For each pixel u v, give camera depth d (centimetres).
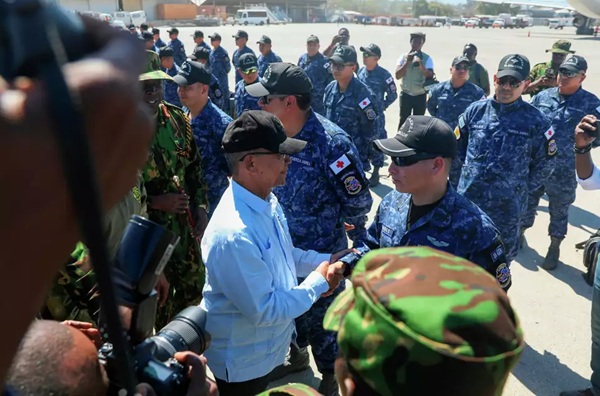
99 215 40
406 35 3575
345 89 582
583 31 3834
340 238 291
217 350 203
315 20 6900
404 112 857
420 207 222
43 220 38
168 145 296
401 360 74
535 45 2770
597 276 249
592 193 640
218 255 187
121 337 63
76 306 170
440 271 81
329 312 95
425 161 206
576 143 297
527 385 314
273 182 199
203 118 373
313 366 330
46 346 83
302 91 260
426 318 74
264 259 194
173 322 135
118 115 41
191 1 4997
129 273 100
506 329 75
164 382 100
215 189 384
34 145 36
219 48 1050
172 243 104
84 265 168
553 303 401
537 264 464
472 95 591
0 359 42
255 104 646
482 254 211
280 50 2336
